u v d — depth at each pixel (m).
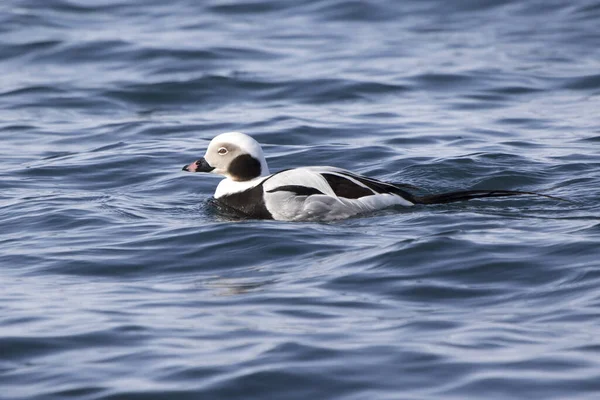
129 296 11.44
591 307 10.50
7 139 20.75
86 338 10.05
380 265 12.13
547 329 9.99
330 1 32.69
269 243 13.34
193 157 19.00
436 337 9.85
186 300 11.23
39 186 17.28
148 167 18.41
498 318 10.36
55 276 12.35
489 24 30.23
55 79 25.38
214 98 23.89
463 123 21.28
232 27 30.30
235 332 10.12
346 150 19.23
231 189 15.76
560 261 11.91
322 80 24.75
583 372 8.95
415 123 21.31
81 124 21.95
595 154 18.45
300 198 15.10
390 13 31.61
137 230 14.30
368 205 15.02
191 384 8.93
